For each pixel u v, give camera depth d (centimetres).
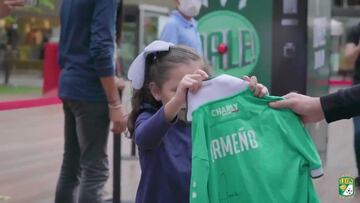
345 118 224
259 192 210
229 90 215
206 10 592
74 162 408
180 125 241
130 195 591
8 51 2525
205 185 209
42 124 1155
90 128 378
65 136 407
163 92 238
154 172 238
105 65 365
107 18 365
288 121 217
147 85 247
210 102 214
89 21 376
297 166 213
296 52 577
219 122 214
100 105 377
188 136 240
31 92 1994
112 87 368
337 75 2556
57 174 695
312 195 214
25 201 571
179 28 514
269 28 581
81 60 377
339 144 961
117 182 497
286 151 214
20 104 1482
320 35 643
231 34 590
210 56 595
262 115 215
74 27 379
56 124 1159
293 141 214
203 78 216
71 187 410
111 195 566
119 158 496
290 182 211
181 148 238
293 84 580
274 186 210
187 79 215
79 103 377
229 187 213
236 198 212
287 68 580
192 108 215
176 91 225
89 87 374
